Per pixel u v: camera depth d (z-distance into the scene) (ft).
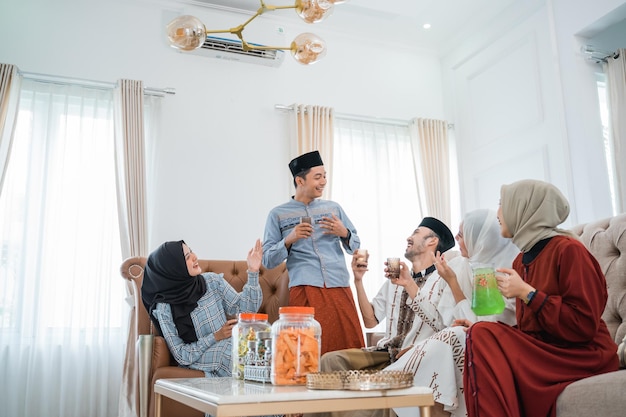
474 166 15.51
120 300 12.30
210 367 8.48
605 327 5.89
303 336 5.26
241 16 14.55
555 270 5.79
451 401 5.82
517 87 14.24
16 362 11.28
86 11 13.41
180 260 9.04
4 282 11.59
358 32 15.83
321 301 8.89
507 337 5.57
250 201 13.87
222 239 13.44
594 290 5.54
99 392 11.68
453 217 15.97
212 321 9.04
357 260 8.68
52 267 11.86
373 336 9.46
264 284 10.85
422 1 14.43
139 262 10.25
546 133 13.30
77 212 12.31
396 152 15.65
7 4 12.85
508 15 14.56
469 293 7.26
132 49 13.61
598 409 4.85
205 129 13.84
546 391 5.27
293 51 9.65
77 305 11.96
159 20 13.99
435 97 16.67
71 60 13.05
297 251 9.18
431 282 7.70
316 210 9.57
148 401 8.22
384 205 15.17
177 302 8.96
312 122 14.52
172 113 13.64
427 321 7.20
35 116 12.46
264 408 4.17
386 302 8.76
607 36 13.04
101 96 13.07
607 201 12.11
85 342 11.80
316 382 4.50
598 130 12.39
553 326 5.48
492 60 15.10
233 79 14.39
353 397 4.35
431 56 16.69
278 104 14.66
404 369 6.19
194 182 13.48
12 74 12.12
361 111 15.65
